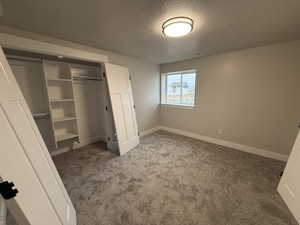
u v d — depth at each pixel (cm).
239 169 210
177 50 261
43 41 181
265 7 125
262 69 238
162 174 200
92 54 235
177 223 124
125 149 277
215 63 294
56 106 279
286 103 221
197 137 354
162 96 418
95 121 348
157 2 117
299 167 130
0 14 129
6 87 80
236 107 278
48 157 111
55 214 90
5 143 65
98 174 202
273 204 144
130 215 133
